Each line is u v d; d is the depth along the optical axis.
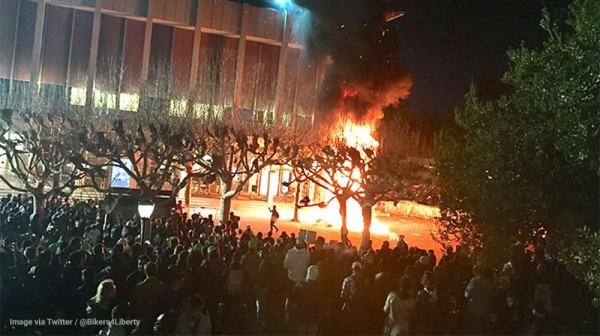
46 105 40.78
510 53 14.64
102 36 50.19
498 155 14.80
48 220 20.09
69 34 49.34
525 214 14.62
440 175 16.77
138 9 50.62
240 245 16.56
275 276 14.07
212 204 49.47
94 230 17.00
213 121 36.81
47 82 48.88
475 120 15.97
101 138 24.22
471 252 16.12
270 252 15.23
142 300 10.10
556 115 12.41
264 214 46.50
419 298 12.49
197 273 12.44
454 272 15.16
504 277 14.97
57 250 13.07
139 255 12.98
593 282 10.10
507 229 14.94
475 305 14.12
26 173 29.81
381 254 16.59
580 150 10.92
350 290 13.93
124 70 49.12
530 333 14.77
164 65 50.94
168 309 10.06
